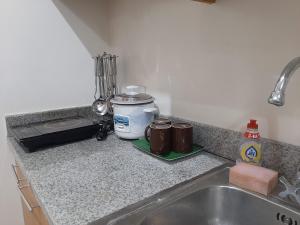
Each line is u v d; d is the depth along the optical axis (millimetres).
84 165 906
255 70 842
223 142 952
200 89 1029
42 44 1275
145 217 633
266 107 831
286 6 744
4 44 1185
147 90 1291
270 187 728
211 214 801
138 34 1288
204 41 982
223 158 956
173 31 1103
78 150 1049
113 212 641
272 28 783
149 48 1240
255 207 734
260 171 767
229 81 922
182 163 919
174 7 1078
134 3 1274
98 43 1447
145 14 1226
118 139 1178
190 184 781
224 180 809
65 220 608
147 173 845
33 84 1284
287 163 782
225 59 922
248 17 834
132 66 1363
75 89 1411
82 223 598
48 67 1312
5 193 1323
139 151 1032
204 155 983
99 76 1430
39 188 752
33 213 999
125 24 1356
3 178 1303
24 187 1070
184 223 741
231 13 878
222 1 897
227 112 946
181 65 1093
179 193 735
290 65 625
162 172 853
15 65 1225
